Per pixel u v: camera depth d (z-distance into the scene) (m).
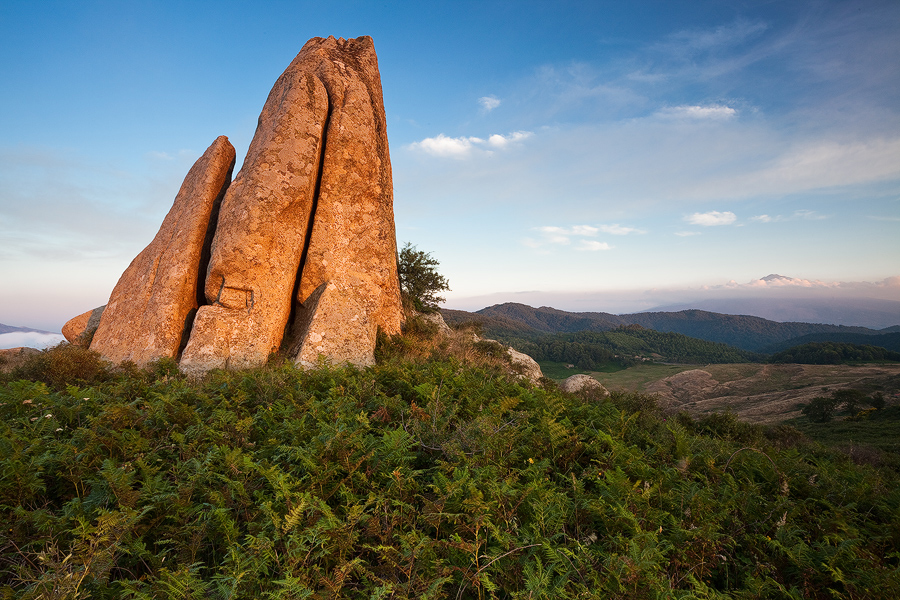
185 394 8.12
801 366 137.88
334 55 21.19
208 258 18.09
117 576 3.36
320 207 18.06
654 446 6.94
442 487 4.25
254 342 15.32
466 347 22.00
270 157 16.59
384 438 5.31
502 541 3.43
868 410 73.00
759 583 3.55
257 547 3.19
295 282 18.03
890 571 3.71
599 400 14.71
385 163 21.22
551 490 4.32
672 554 3.82
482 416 6.33
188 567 3.09
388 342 17.62
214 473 4.45
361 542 3.69
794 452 7.01
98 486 4.16
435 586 2.93
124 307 18.23
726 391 120.81
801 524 4.75
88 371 12.24
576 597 2.97
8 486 3.92
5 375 11.93
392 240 21.08
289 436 5.93
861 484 5.45
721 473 5.74
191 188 19.66
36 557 3.33
